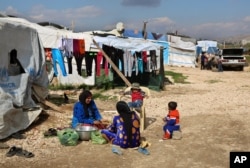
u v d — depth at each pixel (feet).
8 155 19.76
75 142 21.86
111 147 21.58
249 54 167.43
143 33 99.45
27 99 26.78
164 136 23.93
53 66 42.22
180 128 26.96
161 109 34.99
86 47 46.50
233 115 31.81
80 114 24.26
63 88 46.09
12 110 23.29
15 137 22.86
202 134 25.13
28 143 22.12
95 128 23.35
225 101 40.37
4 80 24.73
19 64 26.89
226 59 93.76
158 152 21.06
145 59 49.42
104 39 48.80
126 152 20.77
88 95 24.34
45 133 23.50
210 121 29.14
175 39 111.55
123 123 21.27
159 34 109.09
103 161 19.35
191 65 112.57
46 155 20.20
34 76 28.37
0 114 22.18
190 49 112.57
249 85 59.26
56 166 18.61
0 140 22.17
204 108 35.70
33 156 19.90
